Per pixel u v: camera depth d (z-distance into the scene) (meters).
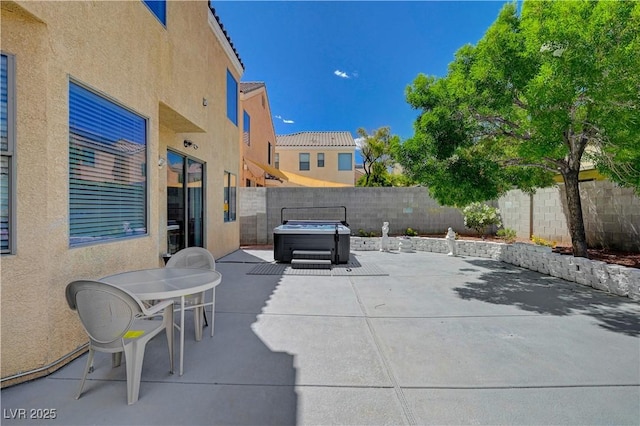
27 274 3.54
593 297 6.81
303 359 4.09
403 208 15.34
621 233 9.21
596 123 6.47
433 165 8.65
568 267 8.24
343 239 10.59
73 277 4.05
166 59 6.30
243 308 6.11
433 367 3.89
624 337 4.75
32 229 3.56
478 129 8.27
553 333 4.92
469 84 7.43
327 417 2.97
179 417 2.96
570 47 5.98
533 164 9.01
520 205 12.81
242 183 18.08
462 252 12.32
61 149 3.84
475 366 3.91
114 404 3.16
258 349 4.38
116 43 4.82
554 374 3.72
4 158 3.43
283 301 6.55
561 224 10.95
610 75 5.66
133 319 3.19
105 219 4.75
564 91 6.07
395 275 8.95
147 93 5.66
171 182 8.26
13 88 3.45
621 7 5.69
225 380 3.59
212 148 10.62
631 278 6.62
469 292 7.24
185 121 7.39
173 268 5.04
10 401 3.20
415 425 2.87
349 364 3.96
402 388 3.44
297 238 10.58
